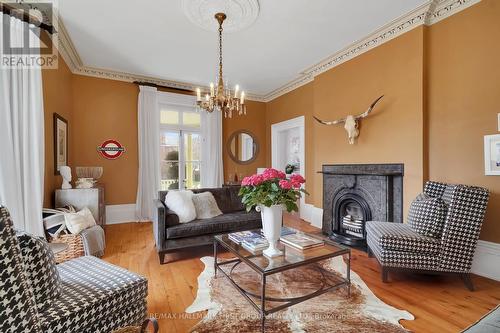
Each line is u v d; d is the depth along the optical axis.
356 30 3.07
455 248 2.12
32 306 1.04
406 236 2.21
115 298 1.35
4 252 0.97
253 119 5.89
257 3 2.52
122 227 4.21
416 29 2.79
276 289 2.10
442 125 2.67
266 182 1.87
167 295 2.04
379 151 3.18
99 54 3.71
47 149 2.93
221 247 3.22
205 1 2.48
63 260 2.47
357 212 3.51
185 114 5.18
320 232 3.95
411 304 1.90
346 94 3.64
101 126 4.38
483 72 2.37
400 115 2.95
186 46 3.45
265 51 3.62
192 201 3.24
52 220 2.48
